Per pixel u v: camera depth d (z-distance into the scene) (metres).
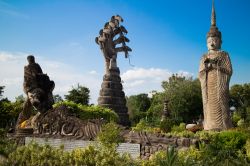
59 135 20.17
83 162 11.43
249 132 18.88
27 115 23.17
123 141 17.58
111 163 11.52
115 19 41.78
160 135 17.09
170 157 9.80
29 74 22.41
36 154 11.71
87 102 46.50
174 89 67.38
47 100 22.23
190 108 66.62
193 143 16.17
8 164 11.74
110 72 40.66
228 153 10.09
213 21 26.44
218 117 24.11
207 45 26.02
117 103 40.03
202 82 25.31
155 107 67.19
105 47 40.66
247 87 77.62
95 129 19.03
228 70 24.55
